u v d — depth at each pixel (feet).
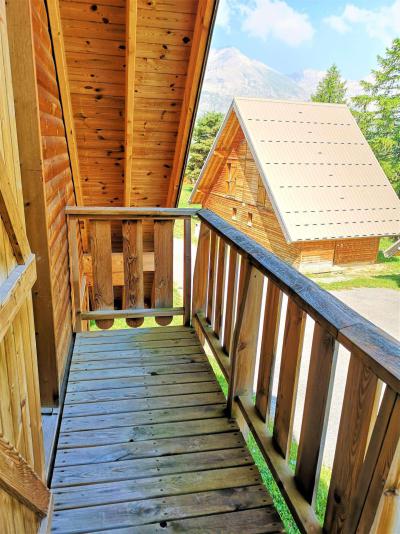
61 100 9.55
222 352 7.98
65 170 10.32
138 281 10.18
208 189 43.96
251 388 6.88
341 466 3.89
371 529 3.28
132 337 9.70
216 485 5.59
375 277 26.25
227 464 5.97
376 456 3.21
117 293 18.03
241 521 5.07
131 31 8.64
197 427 6.72
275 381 13.96
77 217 9.46
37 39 6.81
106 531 4.88
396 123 48.34
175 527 4.96
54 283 7.27
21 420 3.93
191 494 5.44
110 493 5.41
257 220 33.99
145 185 14.12
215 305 8.78
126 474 5.72
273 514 5.18
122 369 8.33
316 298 4.21
